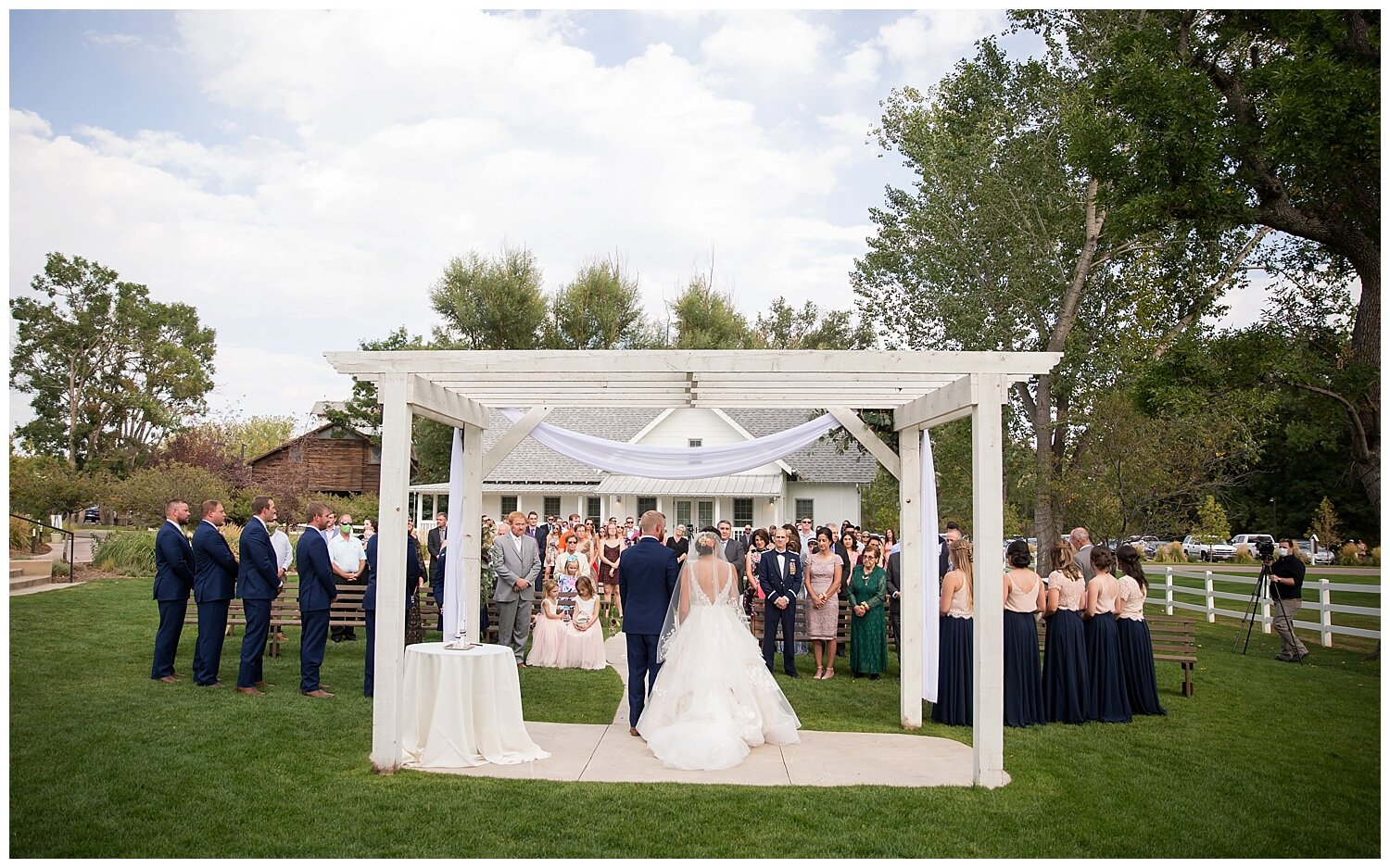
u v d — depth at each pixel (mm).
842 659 12719
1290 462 46031
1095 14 19234
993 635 6617
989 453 6770
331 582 9148
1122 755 7523
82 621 13125
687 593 7840
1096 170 15086
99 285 63375
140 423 63188
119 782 6082
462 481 9469
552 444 10508
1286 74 12609
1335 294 16516
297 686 9500
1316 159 12656
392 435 6820
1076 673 8836
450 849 5090
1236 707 9594
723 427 33250
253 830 5312
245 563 9141
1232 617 19203
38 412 61469
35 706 8133
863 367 6848
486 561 13039
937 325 21453
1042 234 20203
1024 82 20578
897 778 6727
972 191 20219
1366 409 14055
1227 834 5586
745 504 33344
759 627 12391
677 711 7520
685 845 5227
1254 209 13703
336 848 5066
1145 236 17344
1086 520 18188
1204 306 17891
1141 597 9328
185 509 9711
